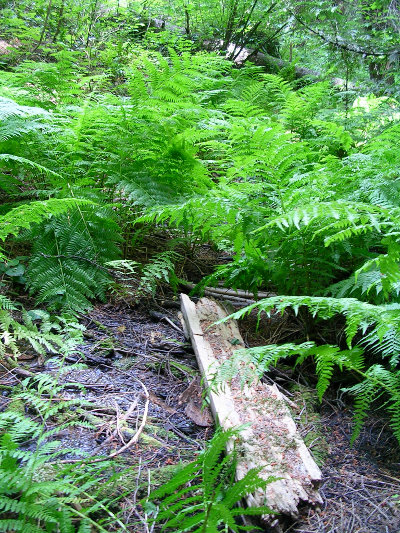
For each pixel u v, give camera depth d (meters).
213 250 4.20
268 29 8.78
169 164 3.79
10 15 7.10
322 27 6.12
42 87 4.22
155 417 2.38
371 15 6.61
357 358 2.12
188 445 2.23
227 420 2.27
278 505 1.88
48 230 3.27
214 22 8.41
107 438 2.20
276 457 2.11
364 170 3.21
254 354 2.11
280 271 2.94
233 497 1.63
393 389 2.18
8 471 1.66
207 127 3.81
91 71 6.48
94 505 1.72
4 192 3.86
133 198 3.42
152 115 3.79
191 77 5.43
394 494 2.06
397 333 2.20
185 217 3.27
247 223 2.86
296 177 3.21
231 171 3.28
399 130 3.60
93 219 3.44
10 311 2.94
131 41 7.92
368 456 2.29
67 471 1.80
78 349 2.80
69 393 2.46
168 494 1.93
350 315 2.04
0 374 2.52
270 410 2.39
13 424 2.14
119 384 2.60
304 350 2.11
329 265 2.95
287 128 4.99
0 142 3.41
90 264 3.34
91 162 3.68
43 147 3.61
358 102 5.47
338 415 2.57
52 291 3.08
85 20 7.56
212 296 3.55
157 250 3.98
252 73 6.69
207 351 2.83
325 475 2.15
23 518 1.64
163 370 2.76
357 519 1.93
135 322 3.19
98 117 3.67
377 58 6.23
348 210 2.21
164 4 8.52
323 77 6.61
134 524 1.78
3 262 3.20
